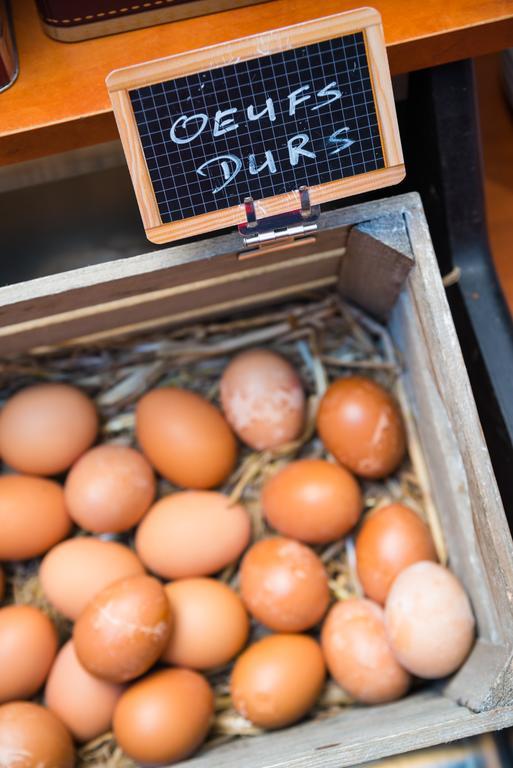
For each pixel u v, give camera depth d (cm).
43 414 95
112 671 82
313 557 92
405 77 98
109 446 97
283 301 106
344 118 73
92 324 94
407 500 99
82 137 82
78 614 91
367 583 90
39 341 96
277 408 97
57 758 83
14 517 92
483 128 117
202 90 71
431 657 82
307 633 96
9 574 99
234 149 73
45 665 90
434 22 82
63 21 83
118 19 84
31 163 98
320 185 75
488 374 94
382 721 80
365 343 105
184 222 75
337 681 89
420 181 102
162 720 83
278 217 77
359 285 97
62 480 103
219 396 105
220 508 94
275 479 95
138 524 98
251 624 97
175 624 89
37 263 112
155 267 80
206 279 88
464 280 97
